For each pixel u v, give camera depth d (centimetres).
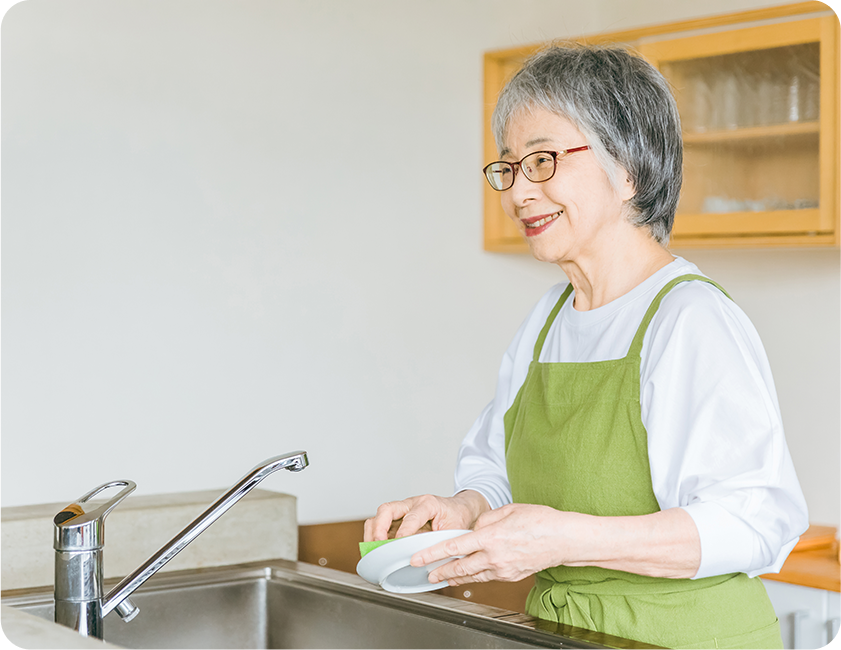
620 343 119
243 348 256
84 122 233
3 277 224
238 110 255
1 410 223
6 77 224
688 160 234
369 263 278
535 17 302
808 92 215
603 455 114
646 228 122
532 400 127
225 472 253
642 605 112
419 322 287
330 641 131
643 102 117
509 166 121
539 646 106
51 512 138
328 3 270
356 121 275
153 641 133
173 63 246
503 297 304
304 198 266
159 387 244
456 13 294
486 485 134
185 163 247
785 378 260
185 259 248
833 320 252
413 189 286
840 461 251
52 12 229
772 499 106
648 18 282
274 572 143
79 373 233
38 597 126
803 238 216
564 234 119
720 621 111
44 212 229
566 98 115
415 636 118
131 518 139
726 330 109
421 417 288
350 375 274
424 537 100
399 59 283
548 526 99
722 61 228
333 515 271
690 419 107
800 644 201
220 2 252
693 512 102
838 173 211
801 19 216
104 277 236
